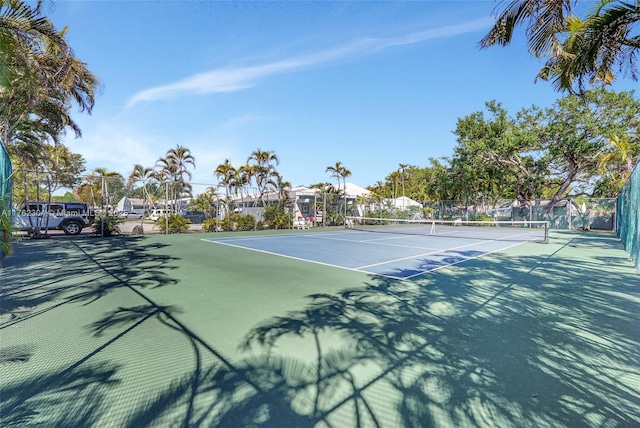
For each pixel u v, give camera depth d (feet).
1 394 7.82
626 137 64.80
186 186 72.13
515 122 85.35
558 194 84.12
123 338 11.27
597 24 16.30
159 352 10.18
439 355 10.26
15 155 45.39
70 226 50.37
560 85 21.50
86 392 7.93
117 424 6.77
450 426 6.88
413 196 161.17
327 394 7.97
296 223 74.23
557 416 7.29
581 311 14.93
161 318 13.34
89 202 58.49
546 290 18.80
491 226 94.58
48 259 27.66
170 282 19.67
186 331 11.95
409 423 6.93
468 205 105.29
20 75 24.91
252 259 28.78
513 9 18.03
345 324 12.87
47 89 33.32
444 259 30.27
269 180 79.15
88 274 21.74
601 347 11.05
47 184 49.70
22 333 11.66
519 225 93.45
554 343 11.34
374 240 48.03
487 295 17.56
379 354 10.25
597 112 73.41
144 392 7.95
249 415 7.11
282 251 34.30
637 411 7.54
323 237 52.39
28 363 9.40
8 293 16.99
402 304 15.69
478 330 12.46
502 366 9.61
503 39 19.44
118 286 18.58
